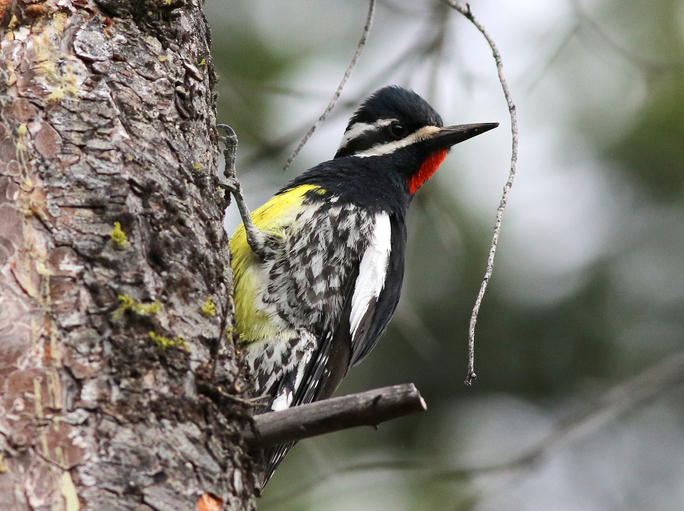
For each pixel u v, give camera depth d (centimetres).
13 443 463
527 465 1157
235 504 531
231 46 1164
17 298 498
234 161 820
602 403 1220
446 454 1355
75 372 490
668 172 1294
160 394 514
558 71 1264
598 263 1348
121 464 480
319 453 1194
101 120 568
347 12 1216
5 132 543
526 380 1380
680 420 1465
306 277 847
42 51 573
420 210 1101
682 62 1115
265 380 816
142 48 611
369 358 1398
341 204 899
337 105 1052
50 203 529
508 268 1319
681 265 1338
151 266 553
